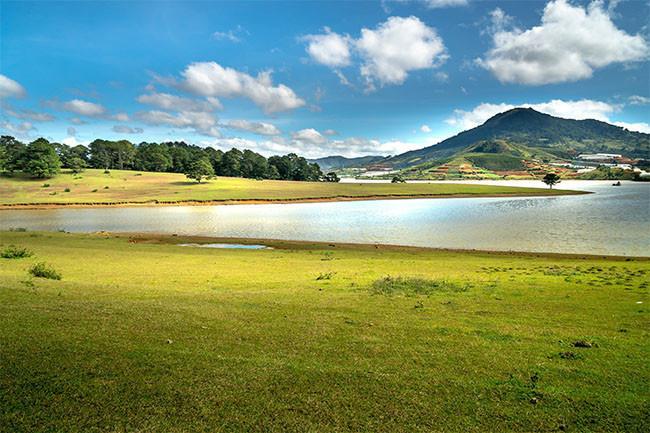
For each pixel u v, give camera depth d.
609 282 25.12
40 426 7.98
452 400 9.30
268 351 12.01
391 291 21.98
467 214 89.44
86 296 19.31
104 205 113.81
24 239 51.16
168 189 149.00
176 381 9.87
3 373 9.98
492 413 8.80
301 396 9.28
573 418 8.66
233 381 9.93
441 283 24.23
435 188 175.25
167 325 14.21
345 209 105.00
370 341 13.10
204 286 24.78
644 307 18.25
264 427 8.09
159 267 32.56
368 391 9.59
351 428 8.12
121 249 43.81
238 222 79.81
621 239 55.22
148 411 8.55
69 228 74.19
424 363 11.36
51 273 25.78
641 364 11.46
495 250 48.94
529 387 10.00
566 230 63.88
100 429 7.93
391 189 168.75
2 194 130.62
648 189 187.25
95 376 10.02
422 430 8.12
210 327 14.20
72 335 12.69
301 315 16.33
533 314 17.06
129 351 11.60
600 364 11.46
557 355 12.15
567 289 22.83
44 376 9.89
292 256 40.75
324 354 11.88
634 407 9.08
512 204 114.31
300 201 128.25
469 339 13.53
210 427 8.04
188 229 71.12
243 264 34.66
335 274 29.38
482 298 20.34
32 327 13.24
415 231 65.75
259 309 17.28
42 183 154.75
